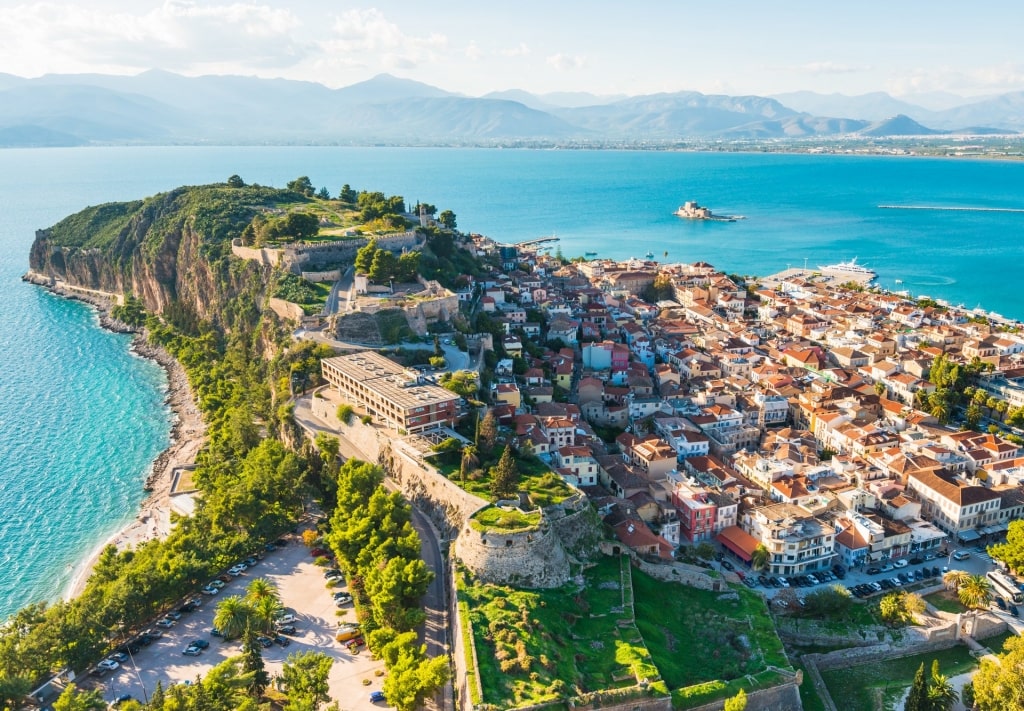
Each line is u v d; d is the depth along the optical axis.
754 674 131.50
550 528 151.38
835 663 145.62
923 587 166.62
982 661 138.75
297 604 153.75
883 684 140.38
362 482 174.88
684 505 184.62
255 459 198.50
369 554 150.00
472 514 155.25
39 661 131.25
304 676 120.38
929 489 195.38
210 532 176.00
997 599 163.00
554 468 194.50
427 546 165.25
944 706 126.69
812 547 172.88
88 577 171.88
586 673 125.69
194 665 137.50
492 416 195.00
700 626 147.88
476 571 146.25
